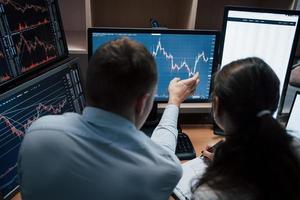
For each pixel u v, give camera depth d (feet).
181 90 4.01
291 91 5.26
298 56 5.83
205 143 4.71
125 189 2.35
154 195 2.48
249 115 2.45
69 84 4.23
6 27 3.51
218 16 5.86
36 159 2.44
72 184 2.36
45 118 2.62
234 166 2.37
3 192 3.33
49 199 2.45
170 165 2.56
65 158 2.38
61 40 4.39
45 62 4.06
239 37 4.56
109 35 4.29
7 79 3.50
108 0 5.51
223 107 2.59
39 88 3.75
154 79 2.49
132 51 2.37
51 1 4.19
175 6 5.65
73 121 2.53
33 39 3.90
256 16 4.42
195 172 3.96
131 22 5.72
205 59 4.66
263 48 4.60
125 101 2.41
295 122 4.48
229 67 2.60
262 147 2.29
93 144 2.40
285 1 5.16
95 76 2.35
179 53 4.56
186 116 5.21
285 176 2.29
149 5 5.64
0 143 3.29
